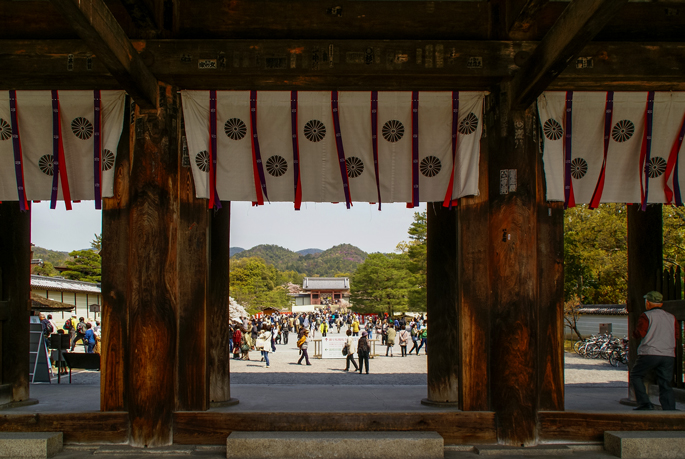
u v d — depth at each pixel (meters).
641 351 6.86
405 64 6.07
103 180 6.34
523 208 6.10
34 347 11.58
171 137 6.24
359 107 6.50
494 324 6.11
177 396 6.10
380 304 67.25
